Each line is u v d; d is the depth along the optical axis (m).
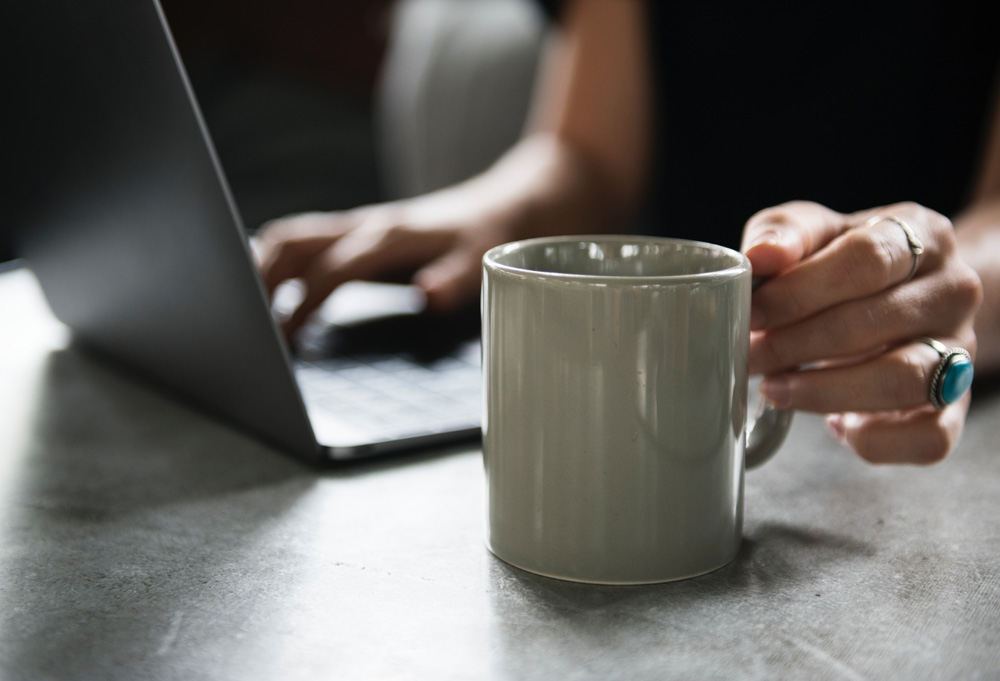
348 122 3.46
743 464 0.42
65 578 0.40
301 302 0.79
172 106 0.45
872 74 1.18
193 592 0.39
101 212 0.57
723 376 0.39
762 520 0.46
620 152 1.25
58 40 0.50
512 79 1.63
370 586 0.39
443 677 0.32
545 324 0.38
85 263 0.64
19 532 0.45
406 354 0.74
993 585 0.39
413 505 0.48
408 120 1.76
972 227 0.73
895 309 0.44
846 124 1.20
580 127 1.25
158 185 0.49
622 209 1.26
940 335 0.47
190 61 3.35
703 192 1.32
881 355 0.45
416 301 0.92
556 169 1.18
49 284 0.73
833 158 1.22
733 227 1.30
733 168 1.29
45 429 0.60
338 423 0.57
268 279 0.83
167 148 0.47
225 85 3.39
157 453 0.56
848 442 0.49
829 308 0.44
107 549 0.43
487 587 0.39
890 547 0.43
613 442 0.38
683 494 0.39
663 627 0.36
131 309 0.63
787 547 0.43
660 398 0.38
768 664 0.33
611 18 1.26
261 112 3.41
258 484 0.51
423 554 0.43
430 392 0.64
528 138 1.41
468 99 1.63
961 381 0.45
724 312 0.38
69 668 0.33
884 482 0.51
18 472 0.53
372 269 0.85
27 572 0.41
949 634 0.35
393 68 2.06
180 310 0.56
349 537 0.44
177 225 0.50
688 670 0.33
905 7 1.15
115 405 0.66
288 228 0.90
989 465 0.53
